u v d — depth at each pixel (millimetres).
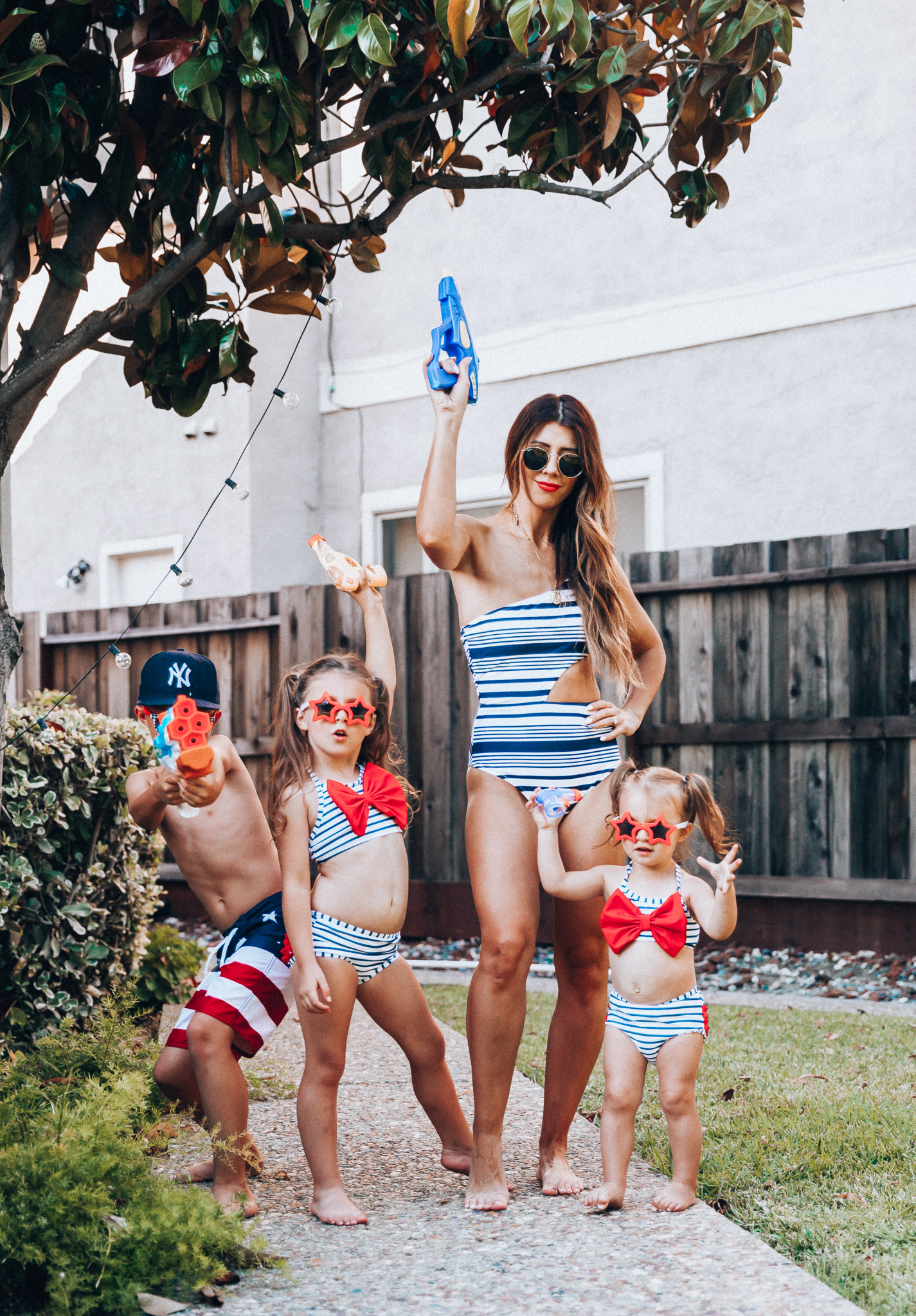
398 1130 3420
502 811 2963
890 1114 3486
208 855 3031
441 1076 3008
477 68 3051
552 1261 2396
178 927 7930
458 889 7273
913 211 7535
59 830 4402
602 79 2779
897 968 6172
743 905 6828
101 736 4523
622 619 3107
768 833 6723
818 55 7820
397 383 9555
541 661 3025
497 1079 2799
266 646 8070
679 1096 2791
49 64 2348
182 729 2908
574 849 3002
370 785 2941
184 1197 2307
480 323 9164
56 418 10453
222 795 3078
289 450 9703
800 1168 3043
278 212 2818
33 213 2662
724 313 8148
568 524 3145
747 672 6777
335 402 9844
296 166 2689
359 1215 2654
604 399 8625
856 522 7684
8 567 5977
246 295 3160
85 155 2859
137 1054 3412
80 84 2760
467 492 9156
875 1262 2455
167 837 3115
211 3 2533
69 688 8828
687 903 2945
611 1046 2865
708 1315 2119
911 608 6367
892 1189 2900
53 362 2725
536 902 2912
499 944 2816
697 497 8242
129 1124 2623
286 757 2932
